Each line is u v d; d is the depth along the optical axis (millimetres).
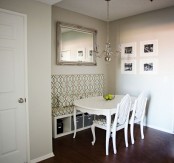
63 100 3592
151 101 3777
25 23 2268
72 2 3258
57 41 3504
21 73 2279
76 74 3928
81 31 3963
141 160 2471
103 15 4043
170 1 3148
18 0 2191
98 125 2842
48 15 2514
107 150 2625
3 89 2135
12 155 2242
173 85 3410
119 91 4418
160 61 3580
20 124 2297
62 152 2715
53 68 3520
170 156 2570
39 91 2465
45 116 2545
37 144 2467
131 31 4074
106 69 4688
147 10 3652
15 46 2203
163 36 3508
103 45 4547
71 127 3480
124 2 3221
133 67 4070
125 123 2869
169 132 3514
